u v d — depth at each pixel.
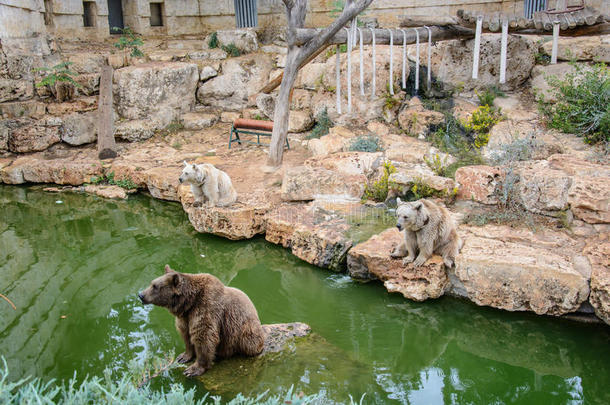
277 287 7.44
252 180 10.33
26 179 12.12
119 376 5.26
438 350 5.95
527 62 11.97
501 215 7.66
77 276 7.85
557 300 6.09
